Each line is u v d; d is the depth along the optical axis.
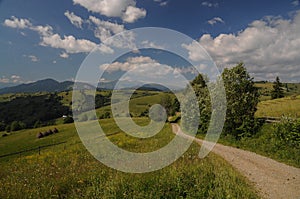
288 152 20.19
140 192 9.77
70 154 21.86
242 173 14.68
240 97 30.94
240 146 26.02
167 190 10.15
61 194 10.00
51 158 21.08
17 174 14.18
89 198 9.45
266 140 25.00
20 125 95.50
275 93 89.31
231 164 17.08
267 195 11.13
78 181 11.13
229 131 31.52
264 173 15.02
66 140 49.34
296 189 12.10
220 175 12.10
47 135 65.69
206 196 9.89
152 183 10.66
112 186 10.07
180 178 11.21
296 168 16.58
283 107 53.44
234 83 32.00
